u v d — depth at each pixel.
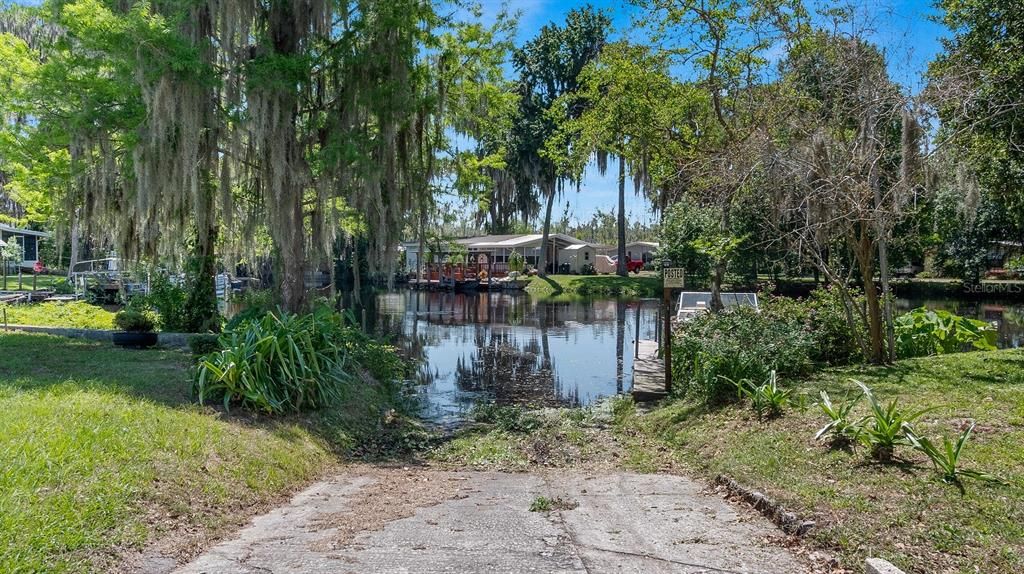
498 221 52.84
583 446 7.25
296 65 9.68
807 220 7.77
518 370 13.38
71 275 23.09
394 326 21.66
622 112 14.07
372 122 11.20
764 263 23.64
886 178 8.48
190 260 12.27
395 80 10.40
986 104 8.07
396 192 10.95
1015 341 14.87
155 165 9.45
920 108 7.31
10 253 23.86
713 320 9.05
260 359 6.86
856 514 3.76
